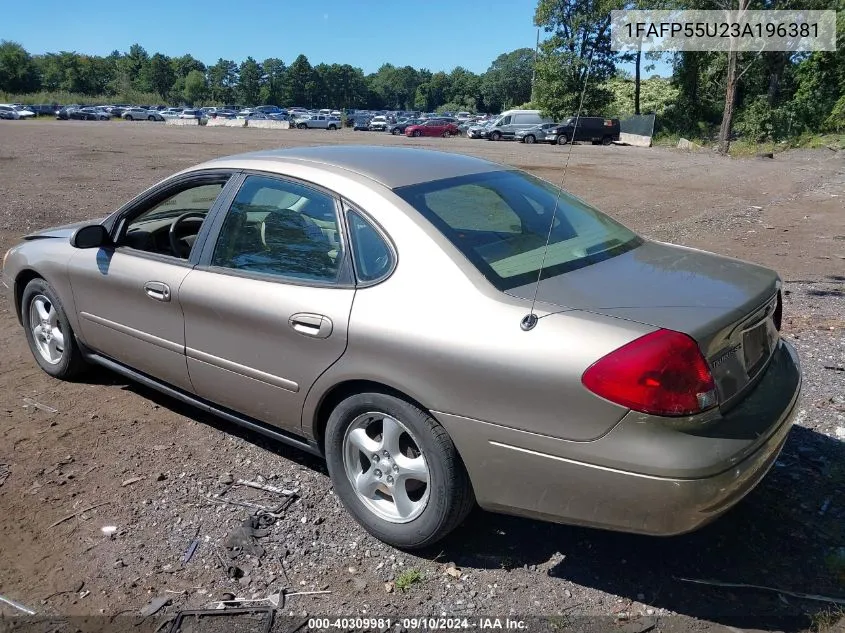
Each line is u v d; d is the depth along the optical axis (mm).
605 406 2537
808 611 2783
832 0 45656
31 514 3430
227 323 3600
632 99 59344
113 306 4289
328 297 3207
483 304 2826
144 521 3383
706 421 2584
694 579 2971
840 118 44000
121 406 4602
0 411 4500
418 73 171375
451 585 2961
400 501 3125
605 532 3297
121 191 14734
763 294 3033
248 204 3709
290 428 3510
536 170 23750
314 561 3117
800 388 3199
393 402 3018
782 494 3529
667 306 2768
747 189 18469
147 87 142250
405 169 3596
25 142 29547
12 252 5109
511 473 2771
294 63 151000
